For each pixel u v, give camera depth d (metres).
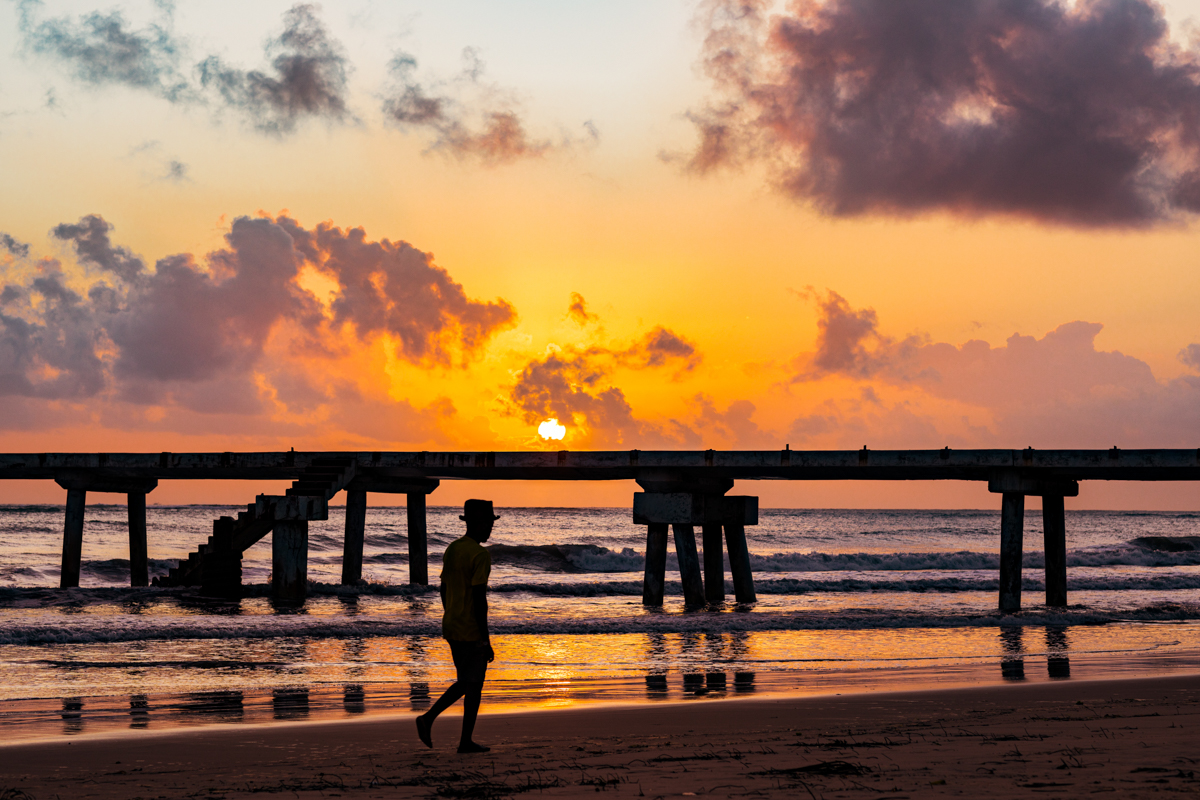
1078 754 7.81
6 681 15.71
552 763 8.19
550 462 30.75
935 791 6.37
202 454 34.53
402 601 32.59
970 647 20.83
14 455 35.62
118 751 9.57
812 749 8.57
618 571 54.12
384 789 7.12
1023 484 28.52
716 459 29.34
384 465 32.66
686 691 14.34
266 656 18.97
